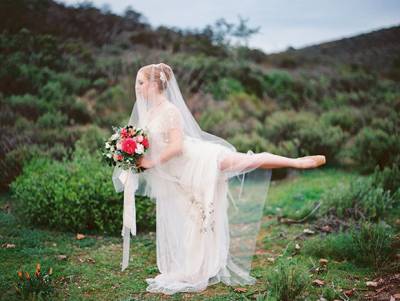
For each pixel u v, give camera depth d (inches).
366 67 490.0
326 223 218.5
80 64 402.0
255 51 495.8
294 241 203.9
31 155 276.5
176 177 159.2
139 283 159.0
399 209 233.8
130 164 156.3
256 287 155.3
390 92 447.2
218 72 449.1
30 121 328.2
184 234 158.2
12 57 363.9
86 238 204.7
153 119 160.6
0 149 285.6
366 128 349.7
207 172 158.2
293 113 417.1
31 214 215.2
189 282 155.5
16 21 385.1
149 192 172.7
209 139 174.9
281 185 310.7
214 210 159.5
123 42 439.2
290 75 474.0
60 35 408.2
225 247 160.1
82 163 243.3
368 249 170.4
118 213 212.4
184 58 450.3
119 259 181.9
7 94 349.4
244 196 171.6
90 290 151.5
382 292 146.3
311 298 143.3
